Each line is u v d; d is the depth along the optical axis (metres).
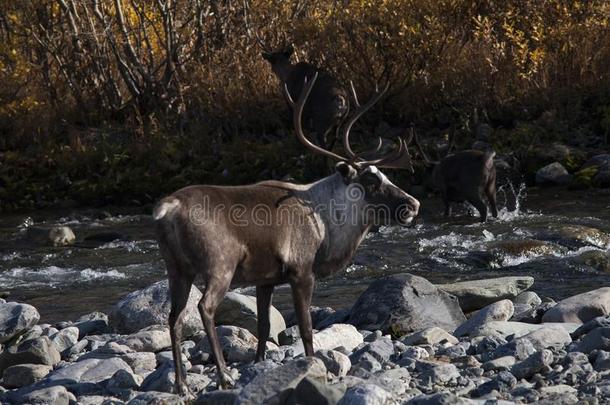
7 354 14.37
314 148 13.96
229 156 34.62
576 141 33.16
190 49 39.56
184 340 15.96
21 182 35.31
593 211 27.08
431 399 10.07
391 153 13.75
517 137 33.00
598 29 36.28
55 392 11.84
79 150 36.25
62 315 19.86
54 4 40.72
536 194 29.81
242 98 37.34
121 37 40.75
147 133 37.44
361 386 9.92
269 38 38.59
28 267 24.89
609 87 35.31
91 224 30.58
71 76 40.59
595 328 13.41
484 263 22.08
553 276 20.83
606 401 10.39
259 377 10.53
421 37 35.12
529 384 11.38
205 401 10.86
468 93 35.66
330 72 36.84
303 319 12.75
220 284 11.92
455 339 14.72
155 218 11.80
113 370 13.41
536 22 36.81
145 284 22.48
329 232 13.10
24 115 39.31
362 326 16.17
